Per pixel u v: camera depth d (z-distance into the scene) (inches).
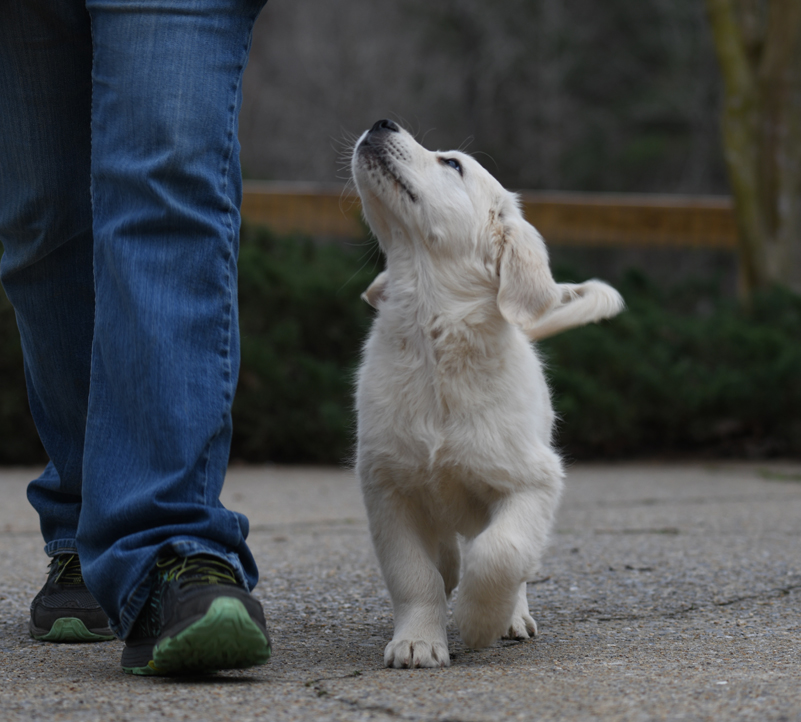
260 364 339.0
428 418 116.6
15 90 106.0
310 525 214.8
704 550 177.6
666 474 323.0
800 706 79.0
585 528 209.5
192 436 91.6
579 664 99.5
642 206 425.4
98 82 97.0
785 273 412.8
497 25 1031.6
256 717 75.9
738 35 416.2
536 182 1034.7
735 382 356.5
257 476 316.8
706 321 391.5
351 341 359.9
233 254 98.9
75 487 118.0
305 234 410.0
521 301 127.0
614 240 427.5
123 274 93.6
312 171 954.1
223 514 92.4
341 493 275.4
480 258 132.5
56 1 102.7
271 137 989.2
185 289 94.7
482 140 1032.2
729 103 416.5
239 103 100.7
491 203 136.8
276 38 1016.2
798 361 352.5
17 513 229.5
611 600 137.3
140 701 81.1
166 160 93.9
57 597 113.5
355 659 103.7
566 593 143.2
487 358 119.4
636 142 1031.6
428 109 1014.4
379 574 154.7
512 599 108.0
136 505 89.8
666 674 92.5
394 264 135.3
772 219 414.0
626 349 363.3
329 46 999.0
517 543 107.4
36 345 114.4
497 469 113.7
